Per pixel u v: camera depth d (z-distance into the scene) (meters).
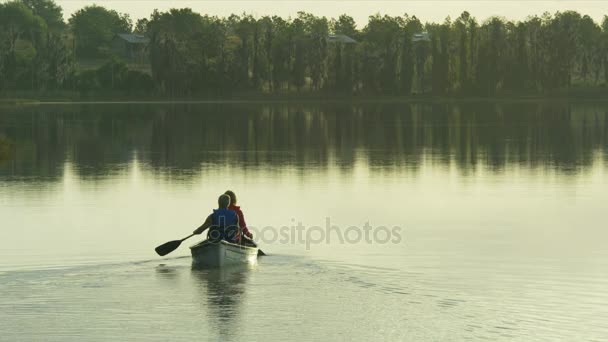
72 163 75.75
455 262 33.69
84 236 39.88
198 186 58.44
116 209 48.09
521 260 34.16
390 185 58.78
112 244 37.91
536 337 24.05
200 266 32.34
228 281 29.98
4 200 51.81
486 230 41.22
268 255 34.75
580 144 95.50
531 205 49.31
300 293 28.39
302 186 58.25
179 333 24.44
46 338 24.03
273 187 57.66
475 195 53.56
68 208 48.53
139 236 39.91
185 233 40.69
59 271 31.55
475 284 29.83
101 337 24.11
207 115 178.88
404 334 24.33
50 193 55.00
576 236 39.62
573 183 59.53
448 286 29.52
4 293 28.38
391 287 29.33
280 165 73.44
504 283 30.05
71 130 125.50
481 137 107.94
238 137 110.88
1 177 64.38
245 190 56.16
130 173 67.19
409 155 83.00
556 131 119.12
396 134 115.31
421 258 34.53
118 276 30.72
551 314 26.12
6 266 33.12
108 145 97.19
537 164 73.38
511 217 45.09
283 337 24.11
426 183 59.91
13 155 83.75
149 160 78.62
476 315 26.00
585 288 29.33
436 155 82.88
